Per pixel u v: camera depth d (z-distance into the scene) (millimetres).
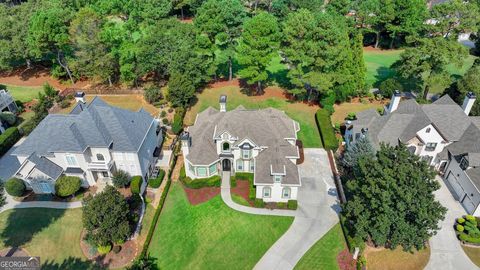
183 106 68375
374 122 55844
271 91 76688
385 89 72125
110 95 75125
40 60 84312
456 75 85000
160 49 71125
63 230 44938
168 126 65375
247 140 49688
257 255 42000
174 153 58188
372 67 90625
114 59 74562
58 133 49188
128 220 44562
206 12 71312
